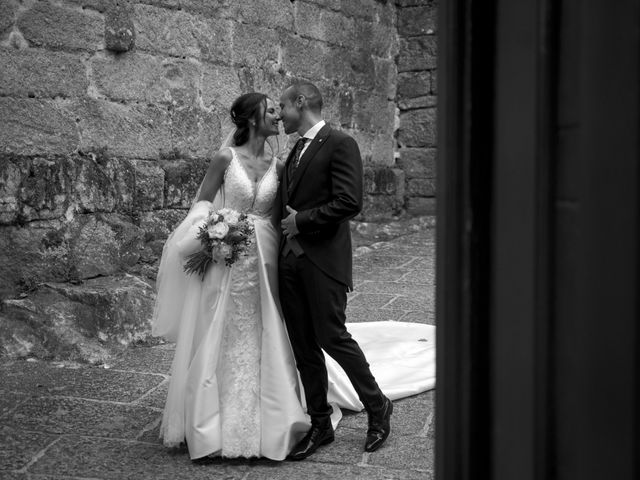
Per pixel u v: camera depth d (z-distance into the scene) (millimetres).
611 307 898
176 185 6863
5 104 5520
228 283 3461
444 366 1183
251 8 7875
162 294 3605
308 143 3428
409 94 11430
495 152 1087
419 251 9219
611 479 908
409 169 11523
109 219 6148
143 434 3697
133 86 6516
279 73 8438
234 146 3650
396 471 3291
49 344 4895
